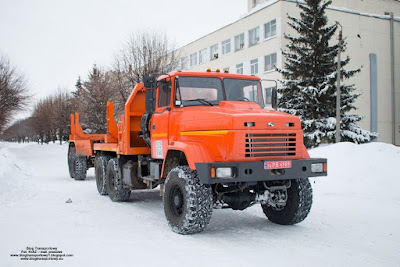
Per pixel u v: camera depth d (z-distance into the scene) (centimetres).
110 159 920
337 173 1020
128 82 2439
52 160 2511
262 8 2856
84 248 477
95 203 839
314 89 1938
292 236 545
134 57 2392
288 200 609
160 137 675
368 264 420
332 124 1925
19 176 1169
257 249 479
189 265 416
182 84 638
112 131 1029
